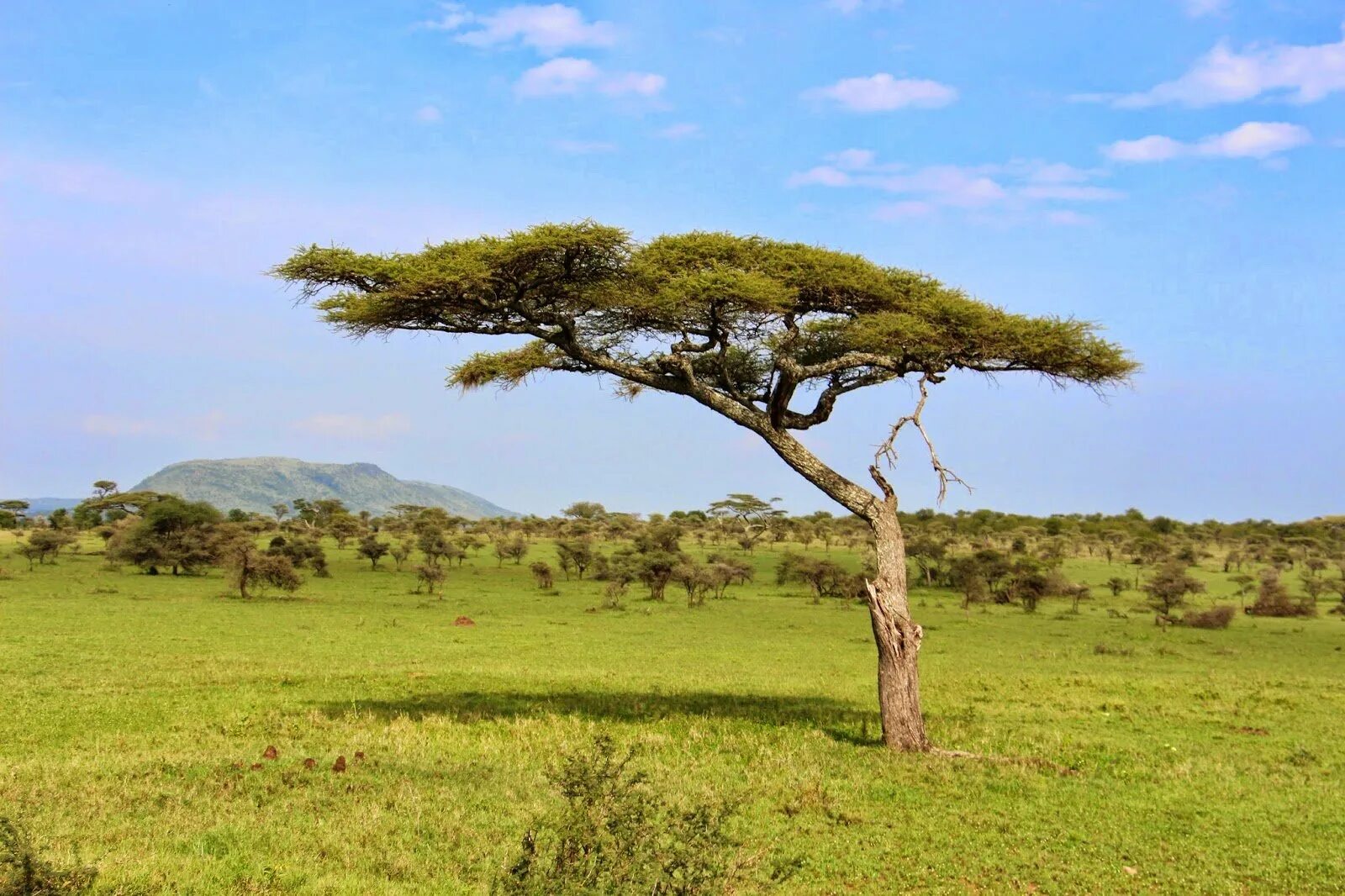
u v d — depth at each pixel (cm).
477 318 1742
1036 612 6131
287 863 898
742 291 1532
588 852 660
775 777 1355
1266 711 2264
